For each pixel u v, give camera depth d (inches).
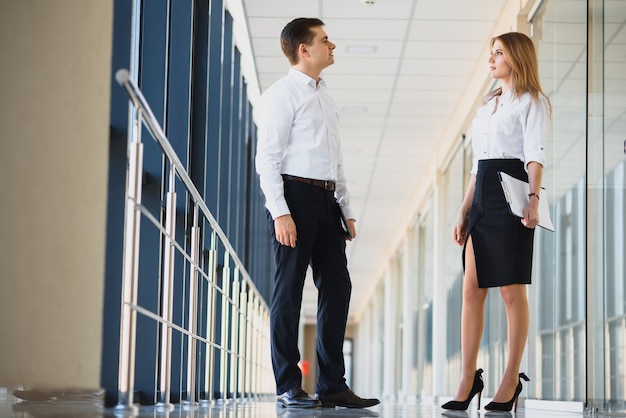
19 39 95.4
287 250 134.7
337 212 139.3
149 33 158.2
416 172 484.1
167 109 187.0
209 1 217.2
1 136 93.8
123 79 83.6
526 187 137.3
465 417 116.9
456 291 388.8
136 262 91.0
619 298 174.6
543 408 218.2
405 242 581.6
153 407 121.5
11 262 91.7
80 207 92.0
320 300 139.2
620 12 181.8
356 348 1266.0
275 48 306.3
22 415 84.4
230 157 284.0
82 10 95.7
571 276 205.9
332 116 141.9
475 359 139.5
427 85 345.4
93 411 92.8
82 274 90.6
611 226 181.8
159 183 146.0
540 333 233.3
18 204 92.3
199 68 214.7
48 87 94.5
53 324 90.3
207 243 234.7
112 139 101.6
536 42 252.1
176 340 166.7
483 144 142.1
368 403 137.4
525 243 138.3
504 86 144.3
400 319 657.0
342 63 322.7
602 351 183.5
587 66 194.9
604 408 180.9
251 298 258.7
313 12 276.5
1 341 90.6
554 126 229.9
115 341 101.9
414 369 561.0
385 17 280.1
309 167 136.9
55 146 93.3
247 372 252.8
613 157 182.4
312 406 130.6
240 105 325.7
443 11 275.7
